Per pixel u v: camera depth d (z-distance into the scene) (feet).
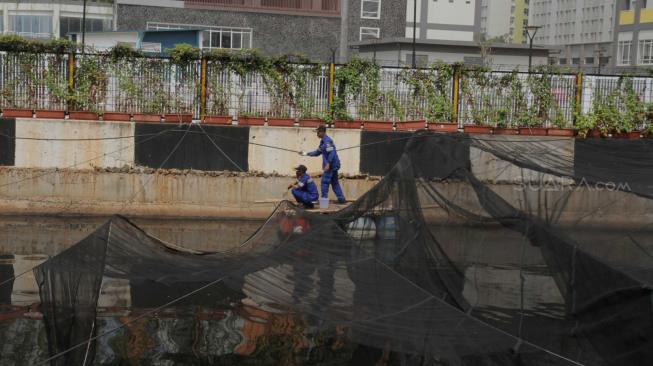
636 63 169.48
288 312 34.40
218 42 134.00
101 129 66.23
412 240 36.99
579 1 219.61
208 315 34.19
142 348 30.68
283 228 38.63
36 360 29.60
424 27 195.72
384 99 71.92
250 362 30.07
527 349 27.12
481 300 30.89
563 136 72.84
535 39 248.93
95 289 31.58
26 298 38.81
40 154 65.46
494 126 72.84
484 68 73.00
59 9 133.18
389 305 29.99
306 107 70.90
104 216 64.85
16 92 67.26
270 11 136.36
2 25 133.49
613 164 56.18
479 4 199.72
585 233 41.06
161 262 34.73
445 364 26.91
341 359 30.22
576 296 28.58
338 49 140.56
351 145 69.41
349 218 39.86
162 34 91.45
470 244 34.81
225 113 70.13
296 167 66.64
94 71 68.08
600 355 26.78
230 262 35.14
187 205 67.00
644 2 167.94
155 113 69.00
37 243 52.90
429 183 38.81
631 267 35.01
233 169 67.87
